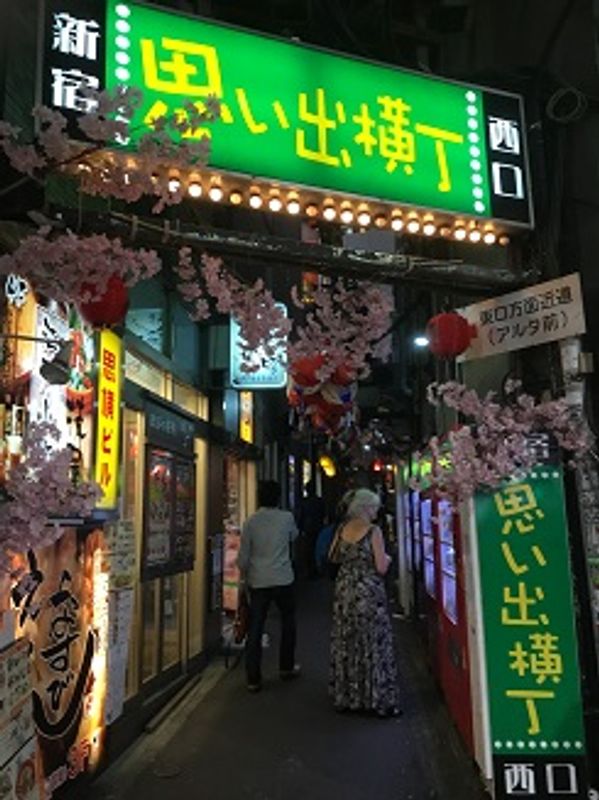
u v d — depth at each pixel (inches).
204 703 275.3
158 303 275.3
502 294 198.1
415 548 414.6
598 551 186.7
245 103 169.6
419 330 427.8
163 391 283.7
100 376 201.8
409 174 187.8
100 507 198.2
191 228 163.6
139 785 195.9
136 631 239.0
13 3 156.6
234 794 190.9
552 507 177.9
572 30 232.7
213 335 346.9
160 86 160.4
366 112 185.3
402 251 309.6
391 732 239.8
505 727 170.7
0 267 128.3
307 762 213.8
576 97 206.2
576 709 170.7
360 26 284.4
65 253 131.1
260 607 297.0
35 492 127.3
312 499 807.1
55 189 157.0
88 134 126.7
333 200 178.9
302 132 175.2
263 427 566.9
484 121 202.8
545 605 174.4
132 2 161.0
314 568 774.5
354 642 259.8
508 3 254.4
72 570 179.0
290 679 309.6
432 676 309.3
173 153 136.9
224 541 378.6
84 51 153.3
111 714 203.0
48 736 163.6
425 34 303.4
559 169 203.9
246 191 171.3
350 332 209.2
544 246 199.3
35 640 158.7
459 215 191.8
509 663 172.7
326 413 312.7
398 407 531.5
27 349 156.7
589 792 167.8
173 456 283.9
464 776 202.8
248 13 317.1
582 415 186.1
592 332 202.4
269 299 169.3
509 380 204.8
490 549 177.0
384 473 697.0
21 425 152.7
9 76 154.1
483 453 184.7
